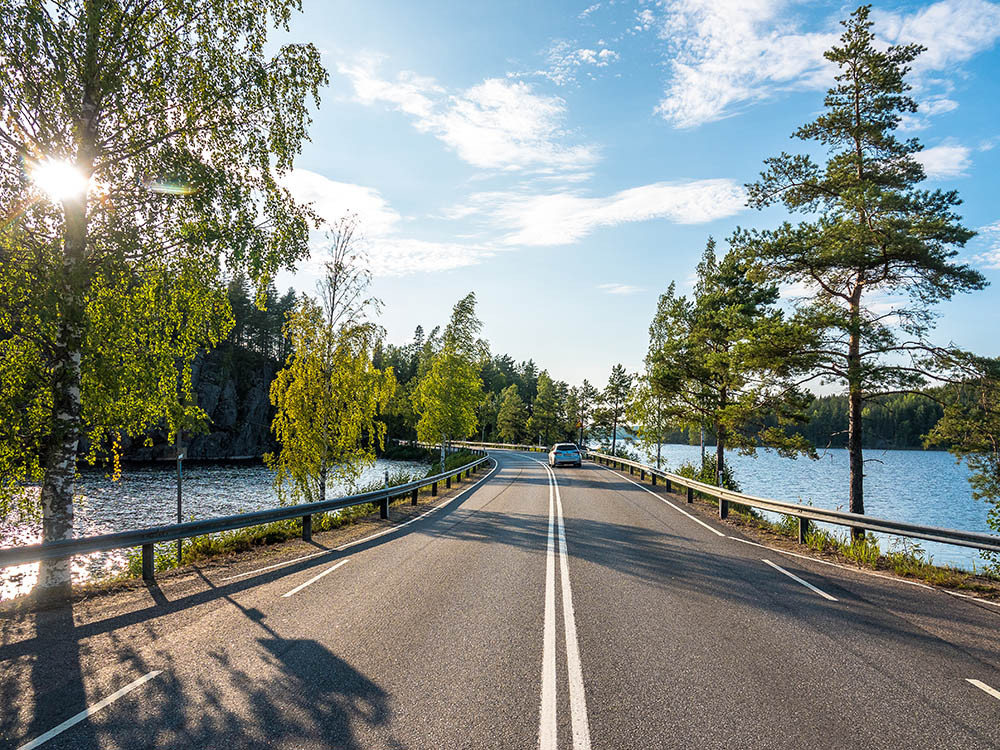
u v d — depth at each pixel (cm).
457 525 1466
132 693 482
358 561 1023
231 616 701
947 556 2244
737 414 2098
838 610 745
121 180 961
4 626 673
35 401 930
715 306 2773
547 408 9262
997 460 1589
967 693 494
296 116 1112
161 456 6225
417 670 532
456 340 4269
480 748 396
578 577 905
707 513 1755
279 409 1823
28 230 885
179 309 1073
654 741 408
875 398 1778
